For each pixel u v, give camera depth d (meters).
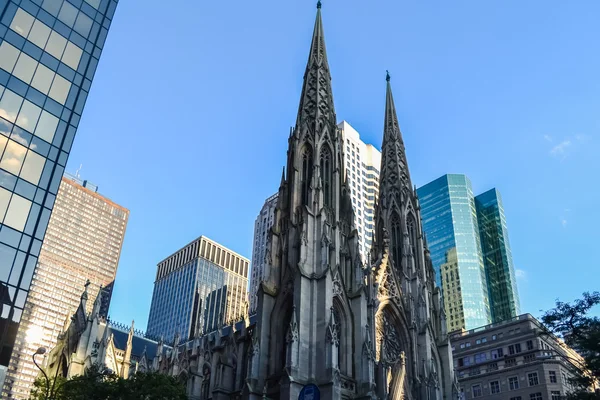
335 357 62.31
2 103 58.69
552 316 55.44
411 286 85.31
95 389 56.91
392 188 99.62
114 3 77.38
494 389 113.38
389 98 115.44
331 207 79.19
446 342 83.31
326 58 99.50
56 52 66.62
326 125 86.75
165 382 58.81
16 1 64.50
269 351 67.75
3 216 54.88
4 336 51.56
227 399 74.75
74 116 65.69
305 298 66.38
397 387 69.38
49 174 60.50
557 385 104.81
